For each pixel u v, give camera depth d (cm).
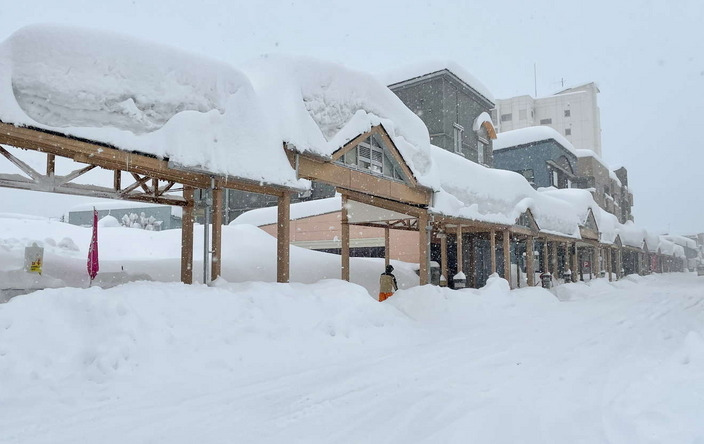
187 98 1096
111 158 970
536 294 1989
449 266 3028
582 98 8756
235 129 1166
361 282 2272
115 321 704
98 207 4234
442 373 700
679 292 2572
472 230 2552
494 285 1855
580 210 3850
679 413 475
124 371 641
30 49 884
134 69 1020
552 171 4653
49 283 1062
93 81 952
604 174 6072
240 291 977
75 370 626
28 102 869
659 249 7494
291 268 2184
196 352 734
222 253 2111
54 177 1151
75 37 942
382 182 1667
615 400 543
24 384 573
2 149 1045
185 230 1391
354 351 885
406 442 426
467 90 3388
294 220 3120
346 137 1465
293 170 1300
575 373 691
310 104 1380
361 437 441
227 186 1229
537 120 9000
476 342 998
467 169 2248
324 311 1034
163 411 520
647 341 973
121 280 1345
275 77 1348
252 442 431
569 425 461
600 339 1012
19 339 621
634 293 2589
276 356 798
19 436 445
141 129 1015
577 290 2570
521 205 2647
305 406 538
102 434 452
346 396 577
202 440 436
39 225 2192
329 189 3406
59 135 891
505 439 428
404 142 1750
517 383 634
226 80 1180
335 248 2986
